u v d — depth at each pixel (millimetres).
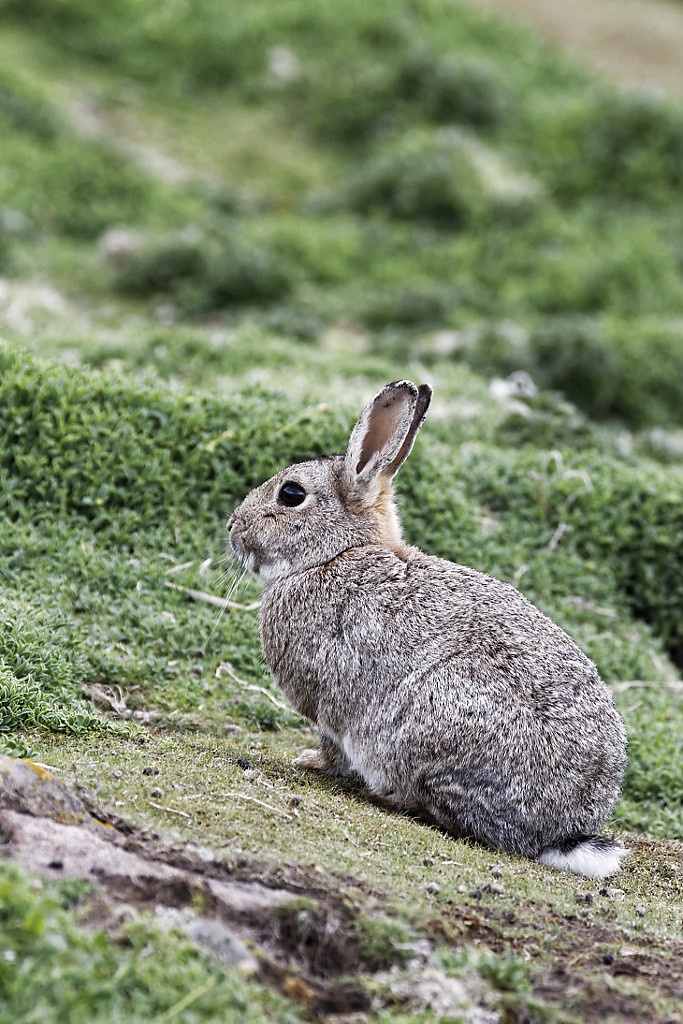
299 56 43500
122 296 28531
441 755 9945
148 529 13812
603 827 11086
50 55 41000
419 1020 6527
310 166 39375
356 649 10492
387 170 36469
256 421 15000
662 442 20312
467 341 25562
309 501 11102
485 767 9812
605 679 14094
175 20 43281
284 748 11289
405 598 10516
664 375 25641
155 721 11211
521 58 47000
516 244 33812
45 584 12367
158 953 6277
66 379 14289
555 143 39438
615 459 18031
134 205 32938
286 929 7090
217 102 41750
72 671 11195
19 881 6414
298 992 6621
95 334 21953
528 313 30547
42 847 7297
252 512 11234
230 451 14609
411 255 33500
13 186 31828
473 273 32531
